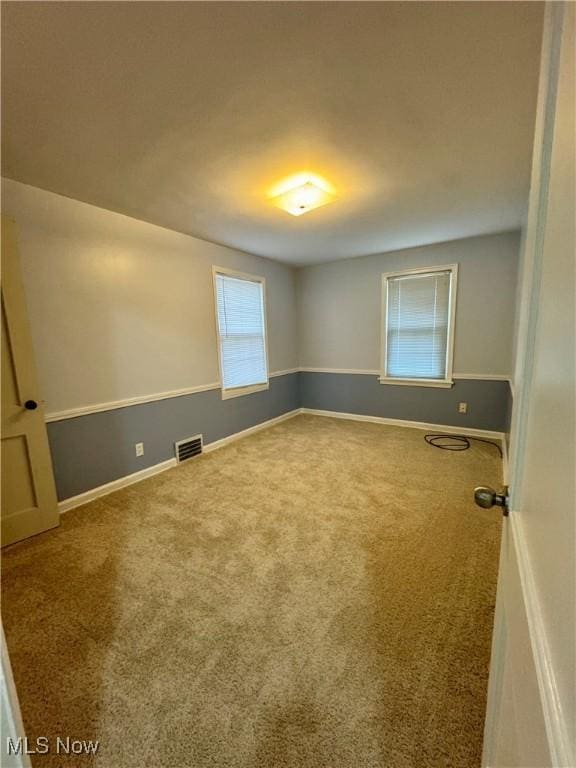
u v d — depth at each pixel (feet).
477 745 3.19
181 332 10.54
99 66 3.92
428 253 12.51
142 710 3.58
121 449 8.99
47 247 7.30
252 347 13.65
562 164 1.38
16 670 4.03
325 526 6.89
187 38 3.60
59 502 7.73
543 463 1.48
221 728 3.40
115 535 6.74
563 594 1.05
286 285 15.39
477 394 12.38
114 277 8.64
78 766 3.14
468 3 3.31
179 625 4.60
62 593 5.22
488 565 5.62
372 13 3.41
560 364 1.27
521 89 4.45
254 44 3.72
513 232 10.94
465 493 8.16
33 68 3.89
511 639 1.85
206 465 10.40
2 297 6.29
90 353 8.22
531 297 2.03
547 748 0.98
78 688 3.81
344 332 15.07
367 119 5.04
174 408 10.44
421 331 13.24
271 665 4.02
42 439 6.86
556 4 1.66
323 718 3.46
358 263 14.20
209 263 11.40
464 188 7.42
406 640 4.29
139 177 6.63
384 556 5.92
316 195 7.37
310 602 4.95
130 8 3.25
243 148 5.71
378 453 11.05
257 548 6.23
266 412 14.51
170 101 4.56
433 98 4.62
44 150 5.62
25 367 6.61
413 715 3.45
